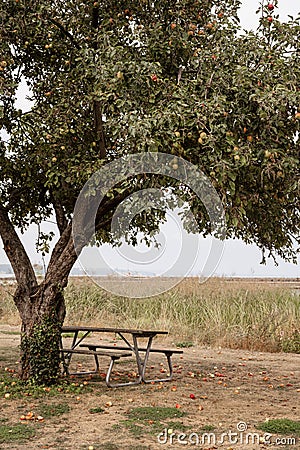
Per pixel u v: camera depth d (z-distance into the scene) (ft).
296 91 21.90
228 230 24.73
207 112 20.89
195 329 47.44
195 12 25.38
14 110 27.09
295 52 23.85
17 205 30.25
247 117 21.89
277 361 37.42
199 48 24.71
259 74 22.41
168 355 29.48
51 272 26.50
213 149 20.25
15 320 57.47
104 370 31.99
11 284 61.62
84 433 19.10
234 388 27.66
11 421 20.52
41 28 26.30
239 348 43.34
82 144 26.81
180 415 21.48
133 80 22.93
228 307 48.24
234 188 20.48
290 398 25.67
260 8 24.32
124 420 20.65
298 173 22.70
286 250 28.40
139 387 26.76
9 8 25.17
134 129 20.13
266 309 46.73
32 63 28.81
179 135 20.51
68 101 26.12
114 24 25.59
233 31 24.81
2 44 24.70
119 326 50.62
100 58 23.25
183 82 24.21
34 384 25.68
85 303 54.54
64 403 23.11
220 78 22.26
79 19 26.94
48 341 26.14
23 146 28.35
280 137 22.40
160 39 25.04
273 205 24.73
